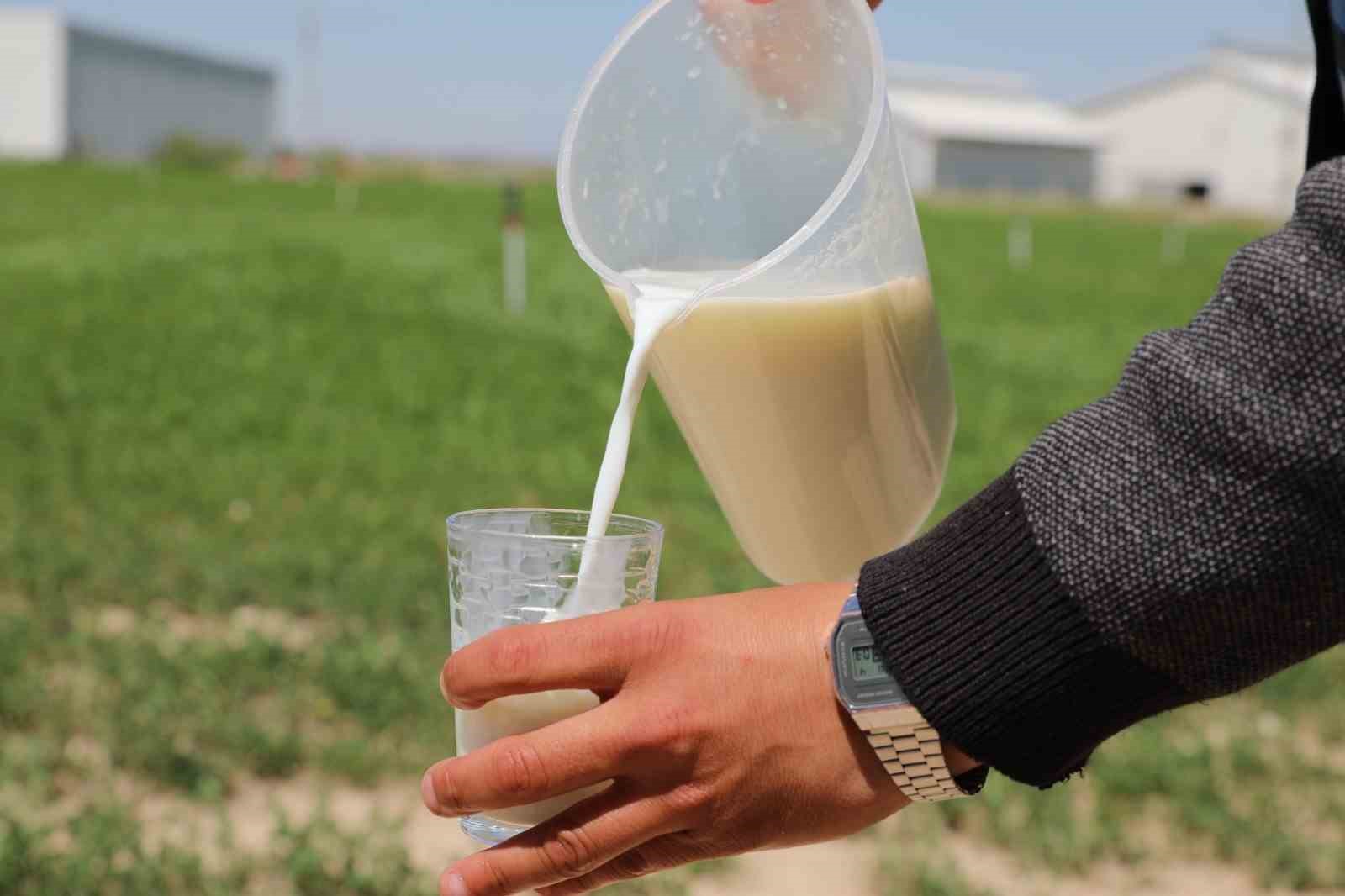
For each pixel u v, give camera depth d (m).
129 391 11.98
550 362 14.62
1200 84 74.69
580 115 1.60
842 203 1.47
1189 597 1.19
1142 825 4.82
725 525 8.55
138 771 4.72
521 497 9.23
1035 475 1.27
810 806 1.35
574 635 1.31
